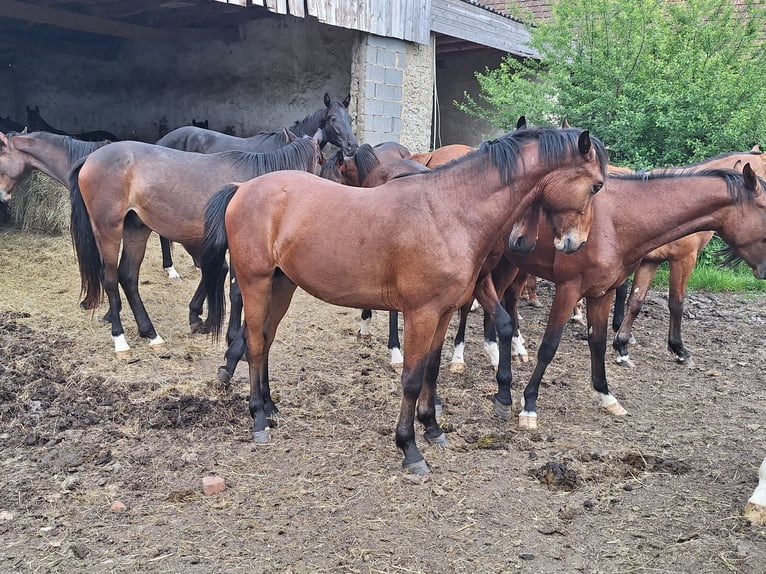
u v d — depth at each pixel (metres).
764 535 2.79
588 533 2.80
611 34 9.05
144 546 2.61
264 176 3.52
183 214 4.76
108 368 4.54
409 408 3.24
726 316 6.87
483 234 3.09
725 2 9.07
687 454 3.62
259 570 2.48
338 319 6.15
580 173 3.05
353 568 2.51
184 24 11.73
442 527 2.80
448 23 10.07
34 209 8.12
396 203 3.08
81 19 9.84
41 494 2.96
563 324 3.93
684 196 3.71
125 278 4.95
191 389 4.23
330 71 10.32
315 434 3.73
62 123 14.52
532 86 9.38
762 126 7.94
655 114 8.25
